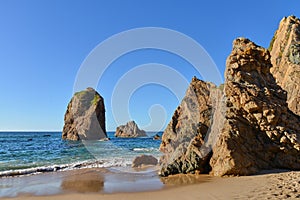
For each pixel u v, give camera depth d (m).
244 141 10.66
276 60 24.34
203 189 7.97
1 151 25.33
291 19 26.64
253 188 7.61
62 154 21.55
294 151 10.73
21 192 8.34
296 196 6.52
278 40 26.61
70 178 10.74
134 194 7.87
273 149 10.91
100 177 10.92
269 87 13.04
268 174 9.62
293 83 20.02
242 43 14.09
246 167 9.84
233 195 6.99
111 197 7.59
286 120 11.60
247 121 11.42
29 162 16.41
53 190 8.55
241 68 13.10
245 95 11.70
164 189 8.34
